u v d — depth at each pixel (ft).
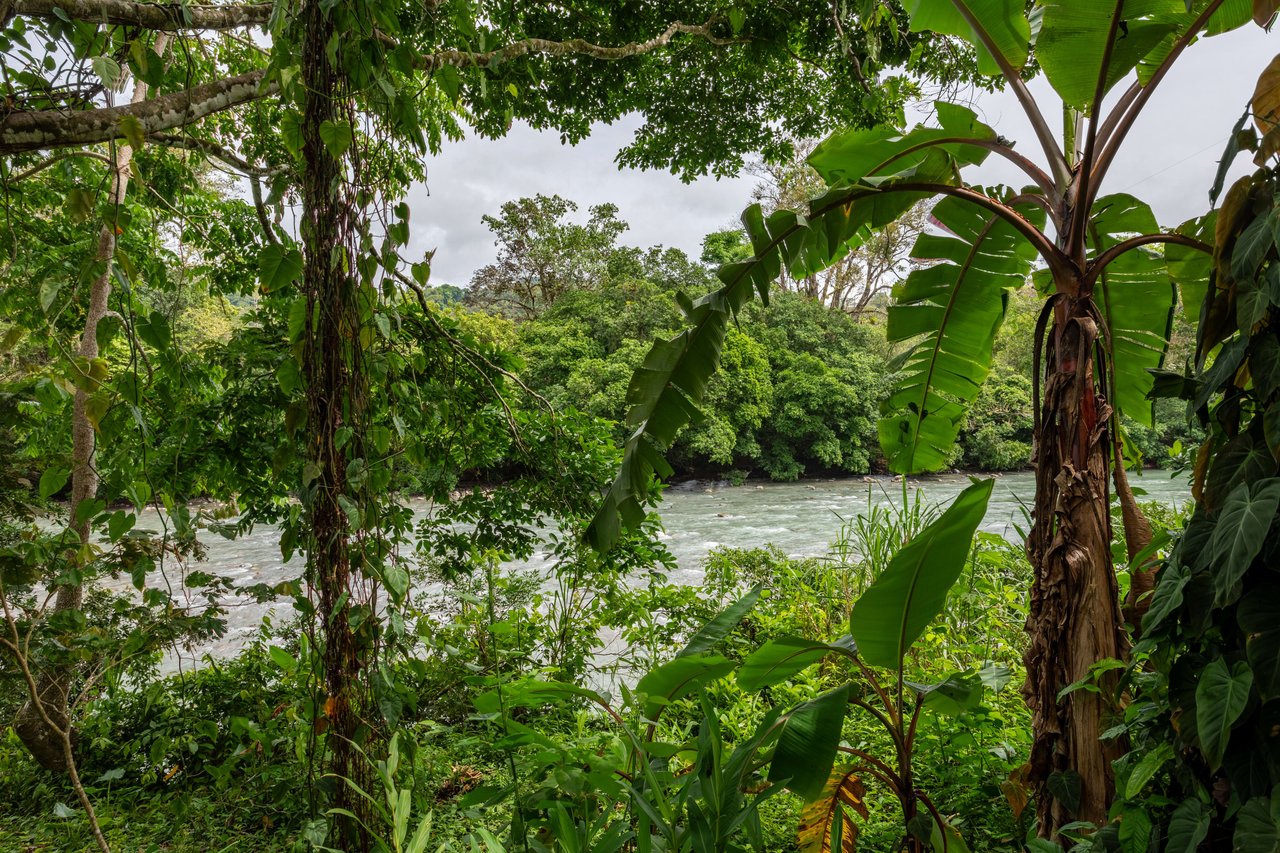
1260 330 4.04
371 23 6.37
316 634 6.76
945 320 9.86
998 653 11.55
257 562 32.99
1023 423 71.31
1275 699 3.79
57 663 7.89
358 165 6.57
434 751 10.64
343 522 6.55
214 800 10.37
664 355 7.44
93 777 11.54
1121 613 6.43
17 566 7.05
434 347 12.47
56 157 9.44
